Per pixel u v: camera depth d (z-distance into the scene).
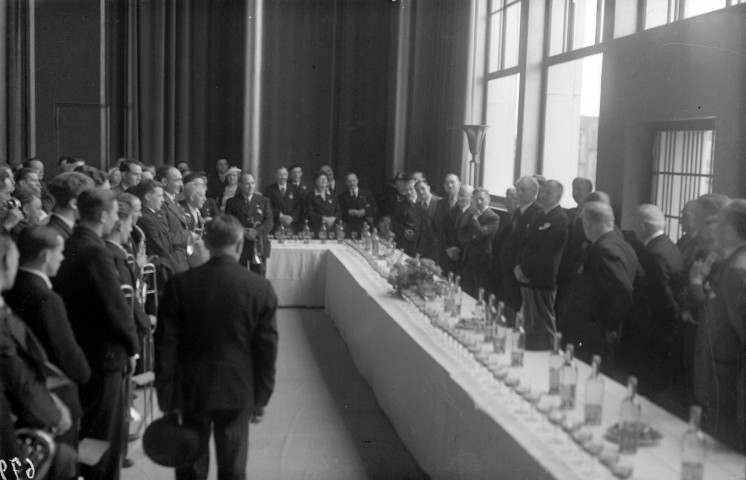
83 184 3.65
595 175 7.48
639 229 4.15
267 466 4.17
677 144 6.32
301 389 5.70
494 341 3.81
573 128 8.33
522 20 8.85
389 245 7.50
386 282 6.28
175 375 3.02
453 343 4.11
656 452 2.60
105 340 3.30
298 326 7.81
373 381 5.56
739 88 5.37
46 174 11.59
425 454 3.95
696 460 2.31
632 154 6.60
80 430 3.29
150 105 11.87
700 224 3.80
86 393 3.29
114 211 3.40
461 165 10.43
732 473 2.52
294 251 8.70
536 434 2.75
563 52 8.41
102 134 11.70
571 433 2.60
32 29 11.13
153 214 5.53
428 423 3.88
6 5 10.76
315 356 6.67
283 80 12.55
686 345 3.70
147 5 11.72
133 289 3.66
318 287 8.77
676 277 3.94
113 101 11.80
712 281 3.14
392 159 12.39
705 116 5.70
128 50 11.73
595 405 2.79
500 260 5.86
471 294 6.74
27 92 11.15
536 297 4.78
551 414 2.74
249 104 12.16
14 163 10.95
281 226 9.20
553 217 4.77
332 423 4.93
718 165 5.52
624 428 2.56
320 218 9.61
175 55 12.07
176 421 3.02
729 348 2.94
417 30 11.95
